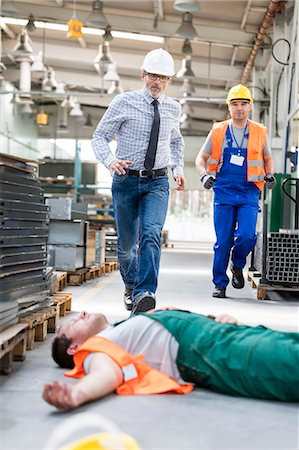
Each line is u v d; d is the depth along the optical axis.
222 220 7.02
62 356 3.41
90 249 9.28
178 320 3.18
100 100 28.00
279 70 13.45
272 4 12.92
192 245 26.59
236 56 19.22
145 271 4.84
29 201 4.10
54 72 23.88
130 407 2.82
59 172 25.17
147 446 2.34
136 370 3.06
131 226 5.27
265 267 7.26
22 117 27.67
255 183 6.89
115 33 18.59
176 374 3.16
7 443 2.34
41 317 4.20
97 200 23.20
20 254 3.90
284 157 11.94
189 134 29.20
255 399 3.03
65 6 17.34
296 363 2.89
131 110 5.05
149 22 16.73
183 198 34.53
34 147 30.27
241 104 6.71
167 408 2.83
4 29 19.59
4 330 3.52
